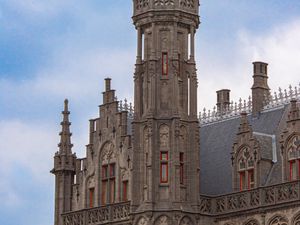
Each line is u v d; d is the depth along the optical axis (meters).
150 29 101.06
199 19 102.50
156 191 97.81
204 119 112.25
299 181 92.75
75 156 109.69
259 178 97.12
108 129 105.88
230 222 97.94
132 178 99.44
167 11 100.44
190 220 97.62
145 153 99.31
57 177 109.06
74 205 107.31
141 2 101.88
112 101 106.12
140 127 100.06
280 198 94.06
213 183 103.00
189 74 101.06
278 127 101.69
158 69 100.06
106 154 105.50
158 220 97.06
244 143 99.19
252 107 107.31
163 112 99.38
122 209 101.44
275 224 94.12
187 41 101.69
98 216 103.50
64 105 111.00
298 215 92.31
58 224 107.75
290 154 95.62
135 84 101.06
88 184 106.62
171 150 98.19
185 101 100.44
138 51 101.50
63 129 110.25
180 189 98.12
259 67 108.31
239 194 97.62
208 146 107.94
